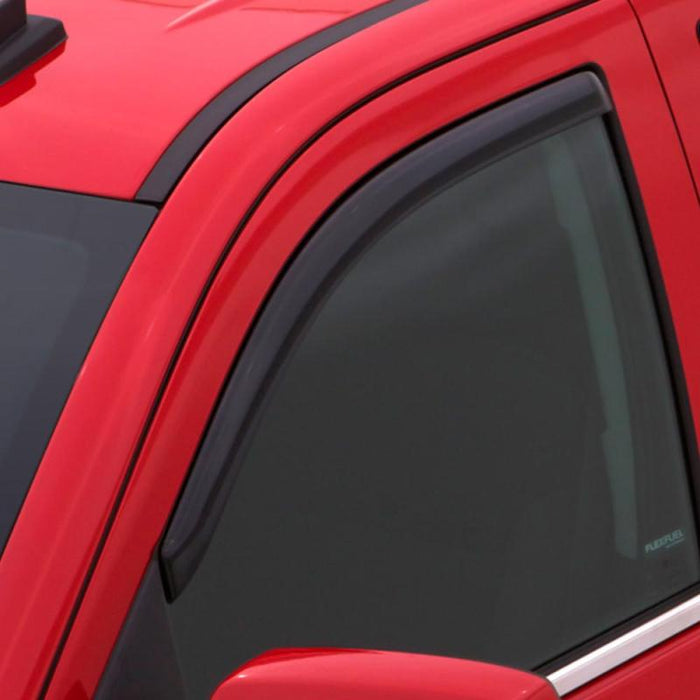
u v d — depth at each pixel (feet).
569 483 13.24
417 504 12.32
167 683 10.81
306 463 11.76
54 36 13.06
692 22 13.98
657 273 13.67
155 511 10.77
